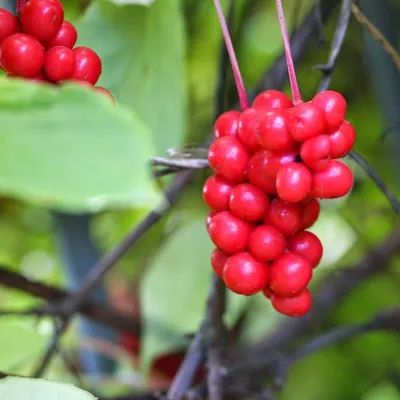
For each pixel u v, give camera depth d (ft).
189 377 1.03
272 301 0.90
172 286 1.28
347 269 1.44
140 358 1.30
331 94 0.84
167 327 1.26
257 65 1.50
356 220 1.65
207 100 1.48
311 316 1.38
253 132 0.86
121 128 0.70
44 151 0.70
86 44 1.14
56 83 0.87
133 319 1.29
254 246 0.88
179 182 1.18
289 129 0.83
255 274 0.88
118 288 1.65
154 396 1.07
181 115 1.16
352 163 1.48
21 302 1.68
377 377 1.69
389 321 1.20
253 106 0.88
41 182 0.70
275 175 0.85
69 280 1.42
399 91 1.21
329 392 1.70
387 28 1.19
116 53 1.14
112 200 0.70
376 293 1.70
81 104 0.70
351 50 1.39
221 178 0.89
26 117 0.70
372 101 1.46
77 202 0.69
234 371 1.18
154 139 1.16
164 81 1.15
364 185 1.55
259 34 1.49
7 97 0.71
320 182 0.84
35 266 1.95
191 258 1.29
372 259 1.42
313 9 1.10
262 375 1.26
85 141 0.70
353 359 1.72
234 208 0.87
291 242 0.89
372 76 1.26
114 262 1.17
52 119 0.70
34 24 0.87
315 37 1.17
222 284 1.02
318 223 1.72
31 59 0.85
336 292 1.41
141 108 1.16
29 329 1.25
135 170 0.70
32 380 0.86
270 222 0.88
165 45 1.14
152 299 1.28
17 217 1.85
